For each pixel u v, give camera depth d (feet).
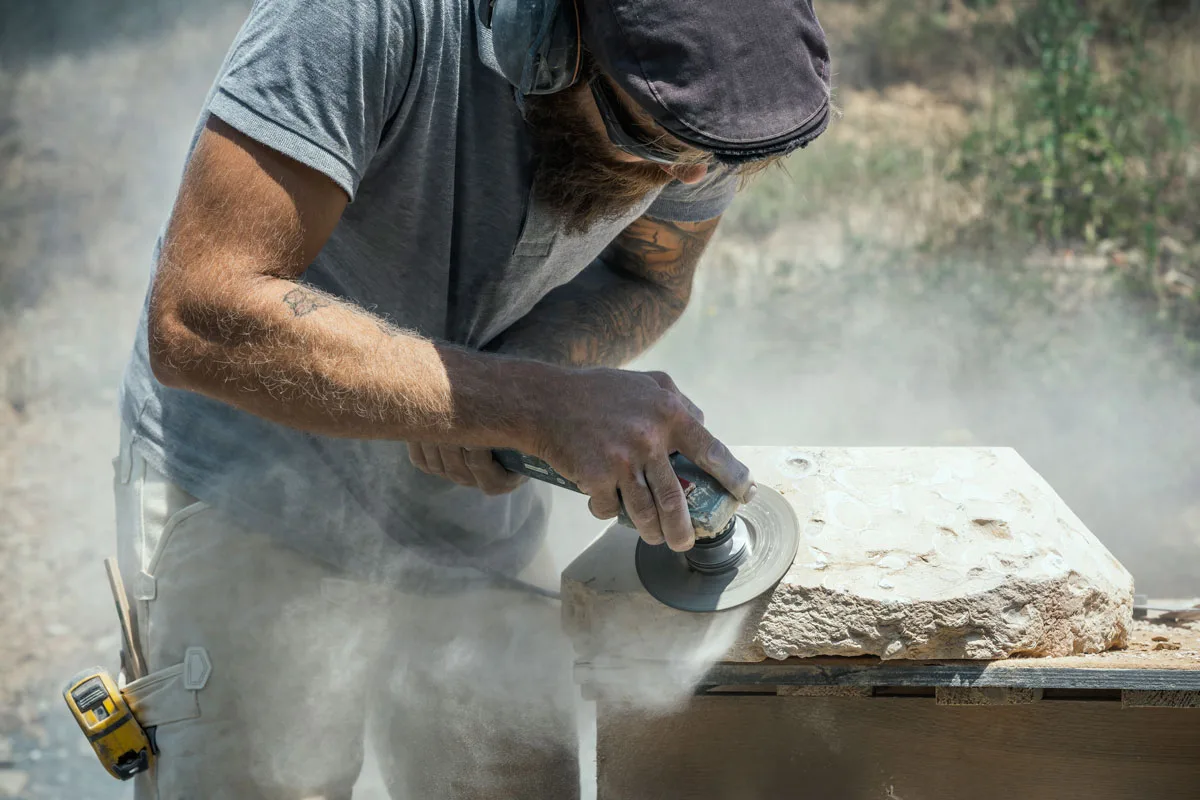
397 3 4.92
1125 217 19.88
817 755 5.80
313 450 5.96
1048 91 23.99
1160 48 27.76
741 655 5.53
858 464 6.32
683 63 4.51
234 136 4.81
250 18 5.03
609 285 7.15
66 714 11.32
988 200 21.15
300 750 5.91
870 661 5.50
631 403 5.00
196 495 5.81
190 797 5.75
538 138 5.30
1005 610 5.42
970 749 5.73
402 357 4.98
